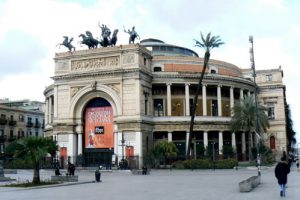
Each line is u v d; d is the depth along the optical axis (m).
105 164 82.06
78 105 88.88
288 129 137.62
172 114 93.81
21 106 150.00
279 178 28.61
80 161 84.75
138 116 82.44
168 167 79.00
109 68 85.62
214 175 56.91
